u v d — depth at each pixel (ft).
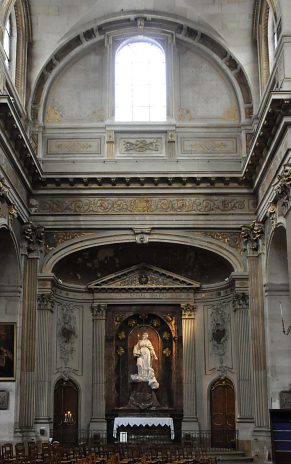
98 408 97.14
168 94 98.43
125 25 99.35
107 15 96.73
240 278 92.68
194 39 99.50
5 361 84.74
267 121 75.25
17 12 90.12
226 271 98.58
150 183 94.12
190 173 93.40
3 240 84.02
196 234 94.53
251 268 92.27
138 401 98.99
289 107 71.31
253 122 94.73
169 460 65.98
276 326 86.48
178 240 94.12
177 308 101.60
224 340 98.27
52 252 93.20
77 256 97.35
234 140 96.94
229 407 96.07
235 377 95.35
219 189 94.48
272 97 70.69
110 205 94.38
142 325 102.53
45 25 94.84
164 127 96.68
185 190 94.43
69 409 96.99
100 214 94.02
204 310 100.94
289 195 71.72
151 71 100.68
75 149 96.07
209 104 98.68
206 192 94.32
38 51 95.09
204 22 95.76
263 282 89.56
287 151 72.02
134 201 94.58
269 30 90.84
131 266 101.40
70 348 98.63
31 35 95.14
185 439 94.94
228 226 93.86
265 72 92.02
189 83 99.45
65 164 95.04
